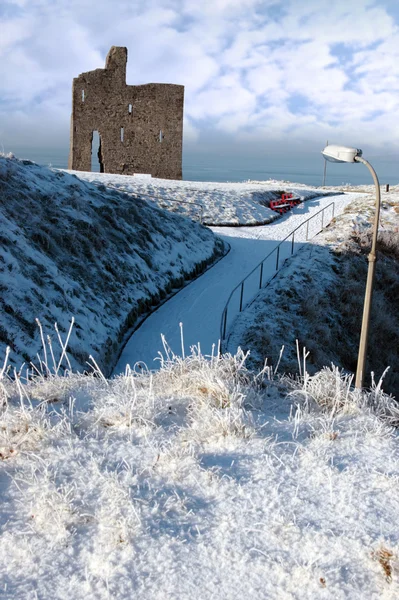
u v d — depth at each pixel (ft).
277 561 7.66
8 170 50.11
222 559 7.68
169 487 9.52
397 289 75.05
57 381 15.87
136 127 154.10
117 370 38.99
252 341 47.60
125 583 7.18
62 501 8.75
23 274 36.06
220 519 8.64
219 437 11.47
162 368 17.03
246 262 75.05
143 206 70.90
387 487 9.75
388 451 11.34
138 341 45.11
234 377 15.78
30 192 50.03
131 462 10.35
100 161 162.81
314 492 9.51
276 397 15.35
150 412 12.61
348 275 71.46
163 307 54.19
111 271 49.78
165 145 156.35
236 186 129.08
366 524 8.57
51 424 11.99
